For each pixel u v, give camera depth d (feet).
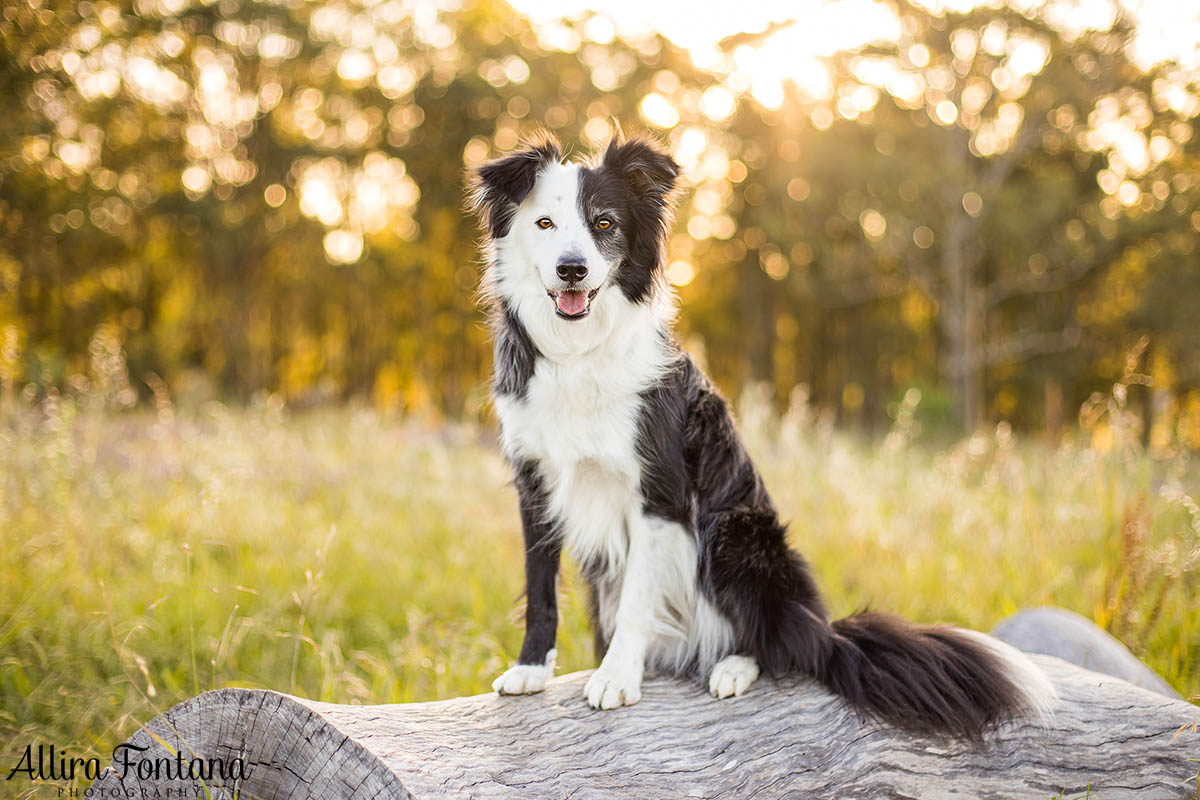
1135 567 12.19
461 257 80.07
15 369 18.40
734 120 77.61
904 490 22.81
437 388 90.53
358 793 6.53
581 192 9.96
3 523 14.58
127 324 73.20
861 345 91.20
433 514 21.40
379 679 12.36
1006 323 83.87
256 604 14.48
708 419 10.12
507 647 14.56
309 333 91.66
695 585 9.72
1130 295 71.36
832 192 66.74
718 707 8.38
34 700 11.09
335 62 72.28
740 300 88.94
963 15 63.00
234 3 63.05
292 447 25.27
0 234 52.37
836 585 17.13
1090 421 13.98
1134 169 67.31
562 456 9.58
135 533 16.20
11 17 36.17
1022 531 17.70
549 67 72.64
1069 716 8.20
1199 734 7.82
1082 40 61.26
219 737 7.04
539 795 6.77
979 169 70.28
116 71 53.21
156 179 64.90
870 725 8.02
